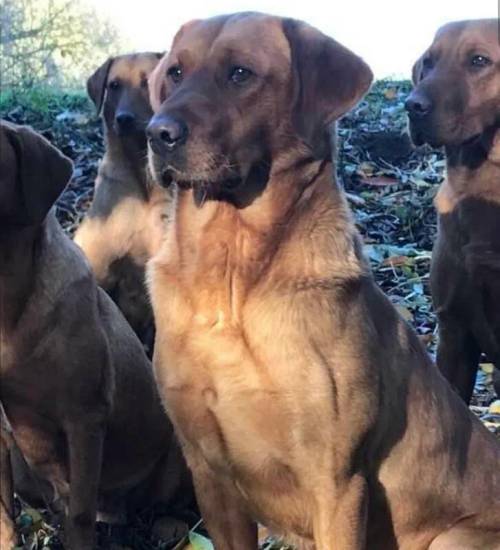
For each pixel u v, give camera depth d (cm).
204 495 121
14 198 126
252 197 111
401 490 118
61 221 258
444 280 165
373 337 113
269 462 112
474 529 121
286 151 112
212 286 110
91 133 326
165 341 113
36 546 142
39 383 131
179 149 108
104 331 138
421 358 122
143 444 150
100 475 145
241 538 122
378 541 121
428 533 122
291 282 109
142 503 156
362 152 296
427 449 119
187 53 114
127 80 219
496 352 166
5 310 128
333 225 113
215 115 109
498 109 164
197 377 112
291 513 117
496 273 159
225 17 116
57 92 405
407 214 258
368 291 115
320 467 110
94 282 138
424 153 292
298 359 108
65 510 145
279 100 112
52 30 447
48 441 138
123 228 198
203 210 112
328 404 108
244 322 109
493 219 159
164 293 114
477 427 127
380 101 350
